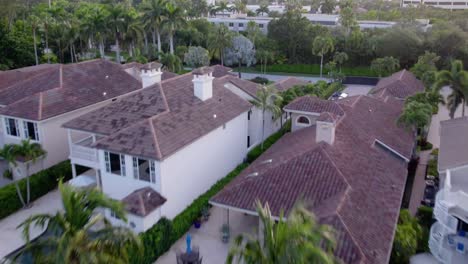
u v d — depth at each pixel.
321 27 93.94
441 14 119.12
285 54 95.50
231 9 144.62
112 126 30.66
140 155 26.62
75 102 38.12
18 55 74.00
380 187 26.14
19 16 94.12
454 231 23.66
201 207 29.73
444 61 81.88
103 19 76.12
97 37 77.81
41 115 34.50
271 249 14.48
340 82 75.25
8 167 36.75
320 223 20.61
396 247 23.77
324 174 25.03
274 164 27.62
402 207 31.19
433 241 24.03
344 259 18.75
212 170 33.50
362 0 194.25
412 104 37.97
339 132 30.89
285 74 91.31
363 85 81.62
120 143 27.81
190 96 34.22
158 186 27.19
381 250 20.30
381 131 35.44
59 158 36.81
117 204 16.98
